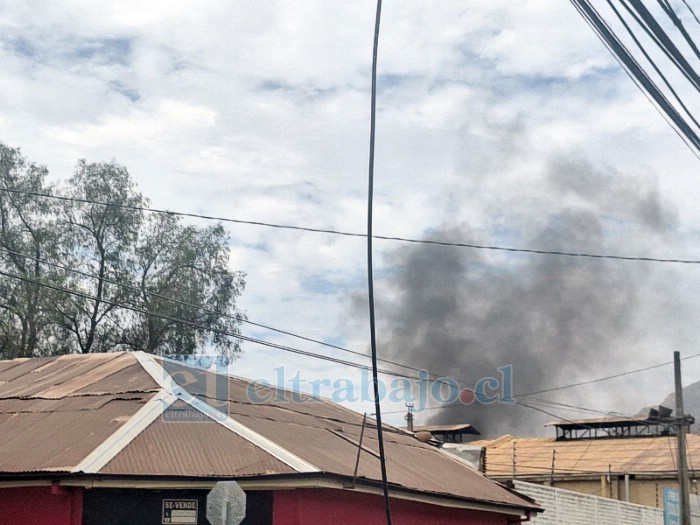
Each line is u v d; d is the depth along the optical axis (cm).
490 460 4300
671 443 4128
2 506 1334
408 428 2703
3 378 1917
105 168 3391
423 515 1684
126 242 3344
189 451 1371
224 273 3497
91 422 1456
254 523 1341
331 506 1420
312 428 1736
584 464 4031
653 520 3145
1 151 3281
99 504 1302
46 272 3238
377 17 997
